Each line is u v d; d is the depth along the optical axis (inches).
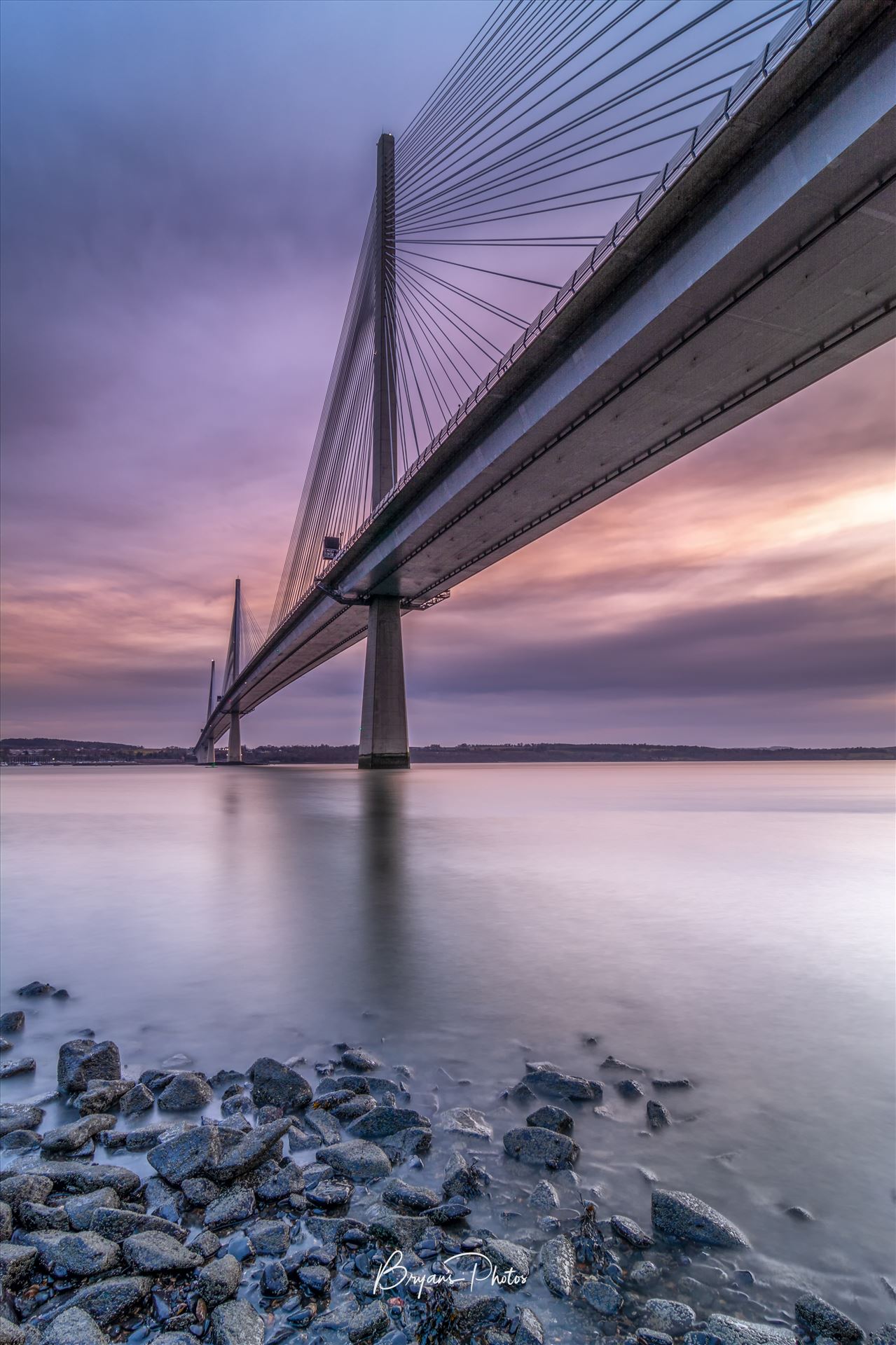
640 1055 204.7
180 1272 117.8
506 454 1533.0
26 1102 190.1
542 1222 131.2
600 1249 121.9
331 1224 130.0
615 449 1480.1
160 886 515.5
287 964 306.3
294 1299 113.0
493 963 302.7
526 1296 111.5
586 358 1214.9
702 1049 208.8
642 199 982.4
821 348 1097.4
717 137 845.2
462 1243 124.3
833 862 606.5
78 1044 215.6
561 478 1631.4
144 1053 219.9
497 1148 158.1
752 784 2903.5
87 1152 161.3
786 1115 169.0
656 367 1160.2
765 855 656.4
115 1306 109.3
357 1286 115.1
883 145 747.4
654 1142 157.8
